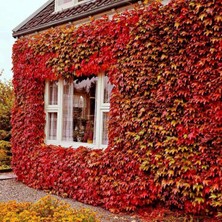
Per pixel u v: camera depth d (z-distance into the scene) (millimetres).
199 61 5078
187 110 5203
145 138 5754
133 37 5945
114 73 6297
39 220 3592
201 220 5113
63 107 7988
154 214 5555
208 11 4918
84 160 6918
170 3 5465
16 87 9086
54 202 4320
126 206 5973
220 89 4840
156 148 5617
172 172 5336
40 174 8039
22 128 8812
